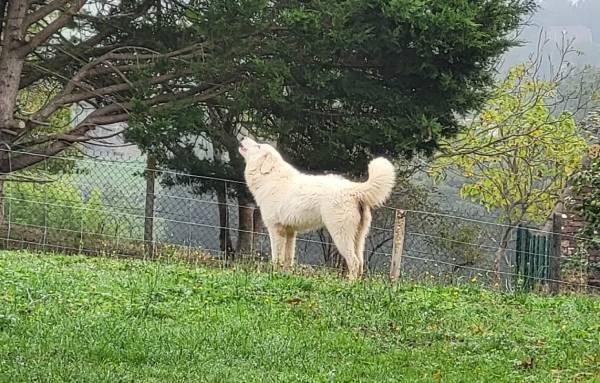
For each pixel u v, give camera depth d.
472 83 17.98
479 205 28.55
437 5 16.31
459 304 9.79
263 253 16.62
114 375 5.43
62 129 20.84
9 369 5.32
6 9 19.00
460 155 22.95
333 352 6.86
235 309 8.31
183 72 17.58
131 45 19.20
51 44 18.83
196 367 5.86
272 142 19.55
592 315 9.88
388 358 6.77
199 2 17.81
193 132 17.59
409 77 17.67
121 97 18.59
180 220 17.38
